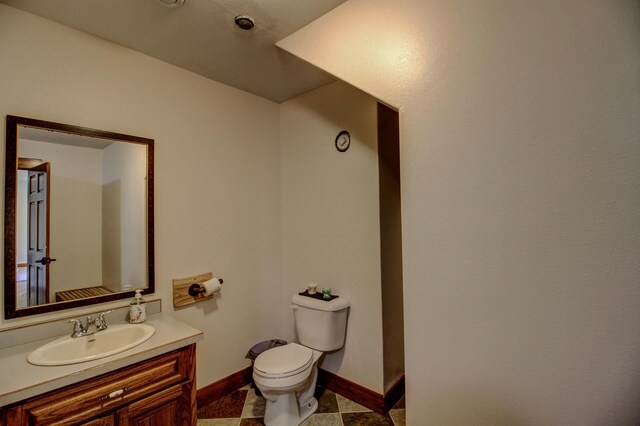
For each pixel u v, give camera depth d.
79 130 1.67
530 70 1.05
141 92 1.92
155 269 1.95
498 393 1.12
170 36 1.75
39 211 1.55
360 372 2.20
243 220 2.48
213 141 2.29
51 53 1.59
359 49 1.46
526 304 1.06
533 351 1.05
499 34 1.11
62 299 1.60
